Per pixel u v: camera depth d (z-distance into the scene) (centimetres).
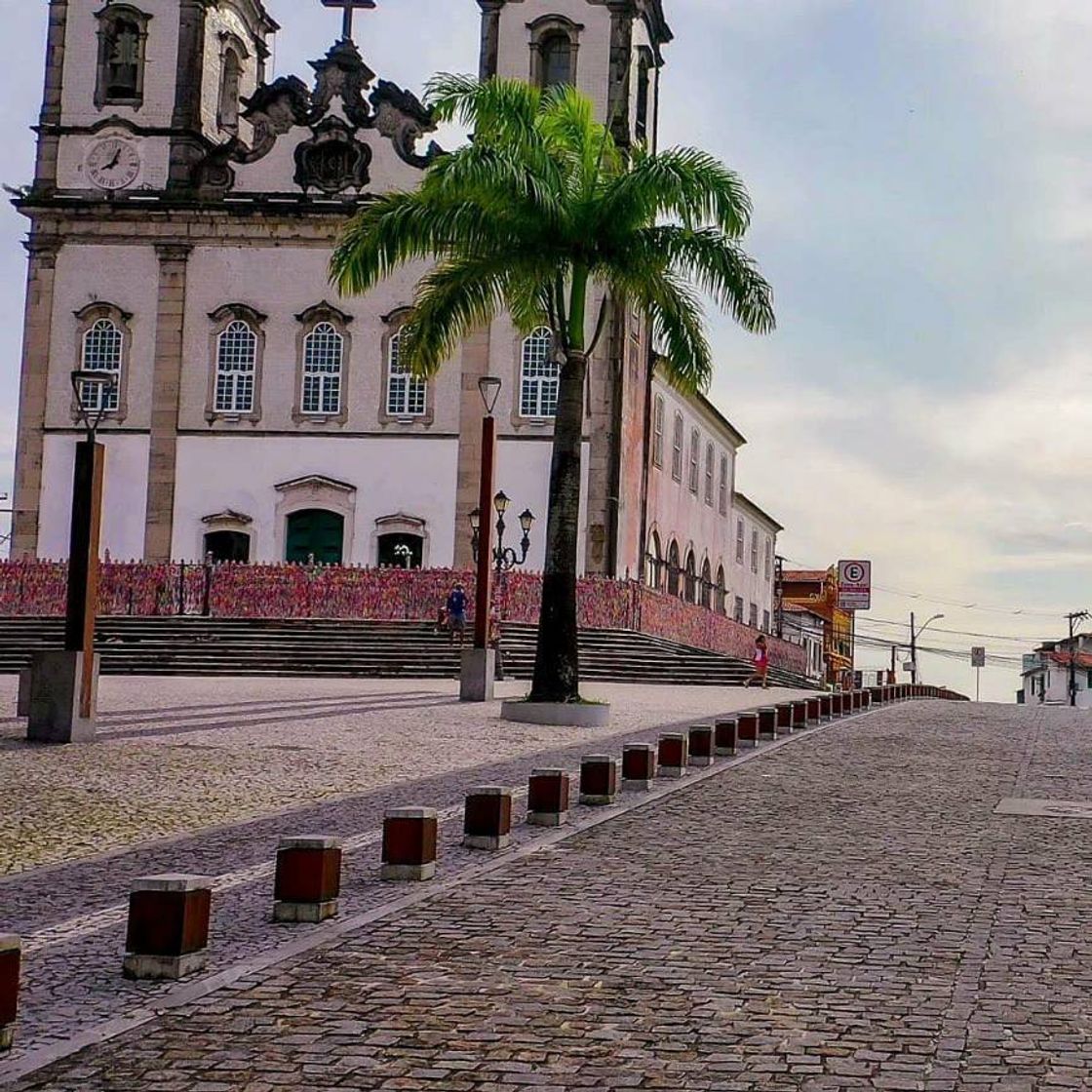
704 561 6506
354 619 4341
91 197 5016
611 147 2538
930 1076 611
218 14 5184
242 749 1845
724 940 853
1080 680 9519
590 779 1434
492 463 2947
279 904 891
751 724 2116
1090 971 795
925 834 1276
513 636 4244
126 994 719
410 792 1499
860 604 3694
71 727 1841
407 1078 599
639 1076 607
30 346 4984
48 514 4938
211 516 4928
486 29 4988
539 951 819
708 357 2536
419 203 2389
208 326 4981
